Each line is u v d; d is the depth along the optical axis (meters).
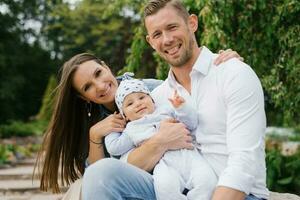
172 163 2.97
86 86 3.42
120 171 2.76
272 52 5.84
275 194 3.95
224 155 2.92
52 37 29.98
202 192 2.83
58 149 3.60
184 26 3.03
